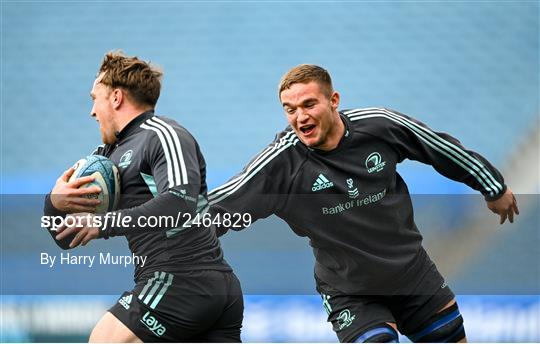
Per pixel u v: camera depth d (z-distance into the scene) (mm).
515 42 30562
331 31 31031
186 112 29281
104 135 10484
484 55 30359
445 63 30219
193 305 9992
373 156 10875
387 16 31109
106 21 31969
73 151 28656
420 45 30594
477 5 31172
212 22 31344
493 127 28562
